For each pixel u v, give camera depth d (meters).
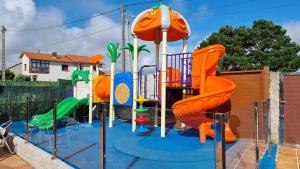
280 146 8.25
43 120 10.37
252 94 9.15
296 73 8.30
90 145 7.70
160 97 10.34
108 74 13.03
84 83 15.40
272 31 28.27
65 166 5.57
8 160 7.59
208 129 7.96
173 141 8.30
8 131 8.95
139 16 10.41
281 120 8.48
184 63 9.94
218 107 8.98
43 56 46.84
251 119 7.70
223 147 3.61
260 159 6.63
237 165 4.95
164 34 9.41
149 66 11.25
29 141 7.93
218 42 27.94
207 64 8.70
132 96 11.06
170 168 5.80
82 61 48.34
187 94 10.58
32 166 7.01
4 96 14.19
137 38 10.71
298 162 6.46
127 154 6.90
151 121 11.11
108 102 13.20
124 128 11.11
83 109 14.32
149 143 8.09
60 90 16.86
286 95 8.45
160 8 9.70
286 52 26.30
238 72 9.51
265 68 8.85
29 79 42.06
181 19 10.31
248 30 27.78
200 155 6.71
